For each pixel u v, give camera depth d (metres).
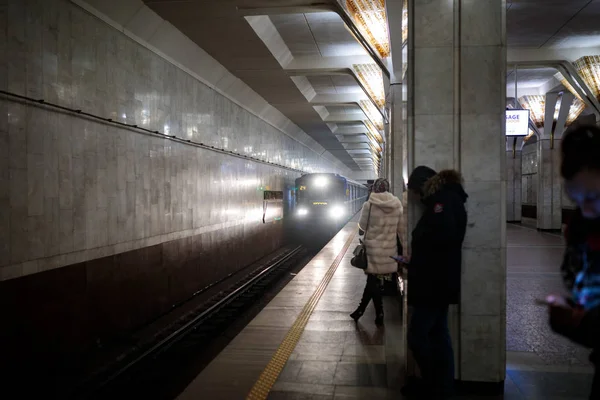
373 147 27.88
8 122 5.24
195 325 7.91
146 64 8.48
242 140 14.62
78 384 5.40
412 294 3.24
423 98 3.76
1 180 5.14
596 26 10.62
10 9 5.26
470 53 3.70
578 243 1.54
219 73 12.09
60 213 6.11
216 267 12.05
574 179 1.50
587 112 17.52
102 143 7.07
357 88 16.45
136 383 5.62
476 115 3.70
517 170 24.59
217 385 3.96
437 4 3.73
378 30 9.69
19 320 5.35
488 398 3.53
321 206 21.16
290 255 16.97
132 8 7.68
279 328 5.72
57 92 6.05
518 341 4.89
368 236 5.61
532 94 17.86
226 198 12.96
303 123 22.03
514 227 21.41
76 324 6.38
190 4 8.09
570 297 1.55
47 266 5.85
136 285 7.98
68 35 6.28
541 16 9.91
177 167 9.77
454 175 3.21
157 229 8.81
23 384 5.37
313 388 3.86
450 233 3.06
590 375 3.95
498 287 3.63
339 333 5.48
